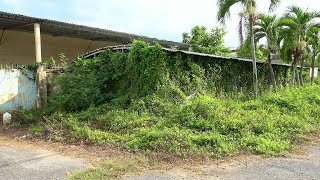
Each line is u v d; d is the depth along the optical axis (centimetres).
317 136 862
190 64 1252
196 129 841
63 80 1259
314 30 1767
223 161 648
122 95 1210
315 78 2412
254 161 650
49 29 1568
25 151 748
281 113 1073
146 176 564
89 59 1342
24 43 1712
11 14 1260
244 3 1269
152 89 1115
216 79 1395
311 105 1226
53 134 877
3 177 569
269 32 1521
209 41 2381
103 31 1641
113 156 685
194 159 656
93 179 546
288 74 2017
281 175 564
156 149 709
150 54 1127
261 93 1605
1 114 1244
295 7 1661
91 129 905
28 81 1327
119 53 1268
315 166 616
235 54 2388
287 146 743
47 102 1327
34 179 555
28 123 1121
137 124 895
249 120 911
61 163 646
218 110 970
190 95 1173
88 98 1185
